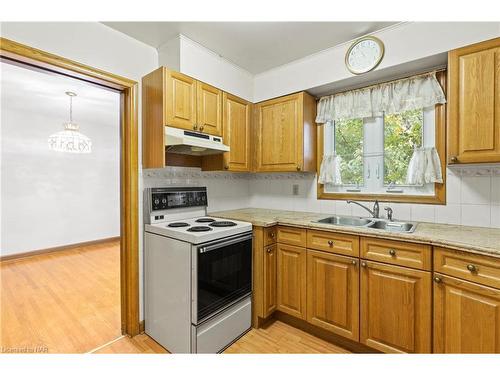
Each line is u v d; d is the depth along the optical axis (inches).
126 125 79.0
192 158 99.0
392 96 84.8
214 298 69.1
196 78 83.9
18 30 58.2
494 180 69.1
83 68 68.3
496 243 52.2
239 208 120.6
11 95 128.6
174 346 69.6
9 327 81.7
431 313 57.7
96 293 106.7
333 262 72.8
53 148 148.4
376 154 91.2
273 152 102.5
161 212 84.3
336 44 86.5
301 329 82.3
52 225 167.5
